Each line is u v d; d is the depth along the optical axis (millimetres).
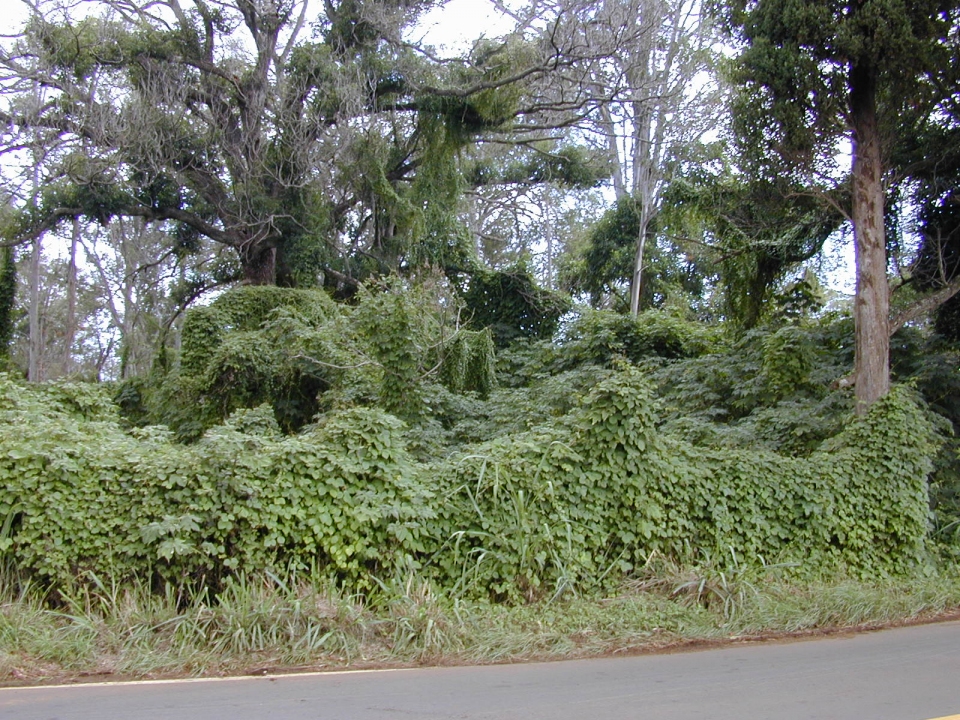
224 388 16922
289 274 26047
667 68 26984
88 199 23938
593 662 6543
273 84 25656
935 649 6977
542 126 28188
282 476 7742
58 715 4934
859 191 12852
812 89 12648
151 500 7426
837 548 10008
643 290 30484
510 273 28234
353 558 7797
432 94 26156
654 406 9414
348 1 26391
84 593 7047
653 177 28844
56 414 9922
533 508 8516
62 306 47250
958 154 13875
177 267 33469
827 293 23953
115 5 24672
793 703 5199
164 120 23500
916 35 12242
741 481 9578
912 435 10727
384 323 13820
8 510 7102
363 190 26500
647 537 8758
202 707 5121
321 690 5574
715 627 7656
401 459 8469
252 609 6828
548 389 15641
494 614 7594
